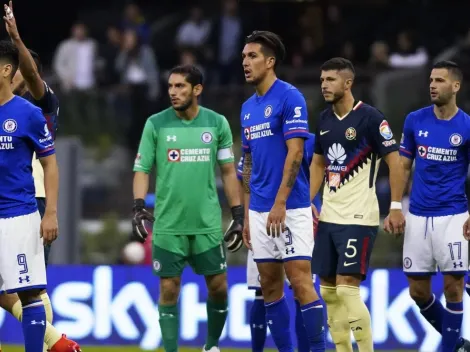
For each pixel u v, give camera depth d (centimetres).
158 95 5947
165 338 3278
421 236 3219
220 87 5869
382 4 6888
